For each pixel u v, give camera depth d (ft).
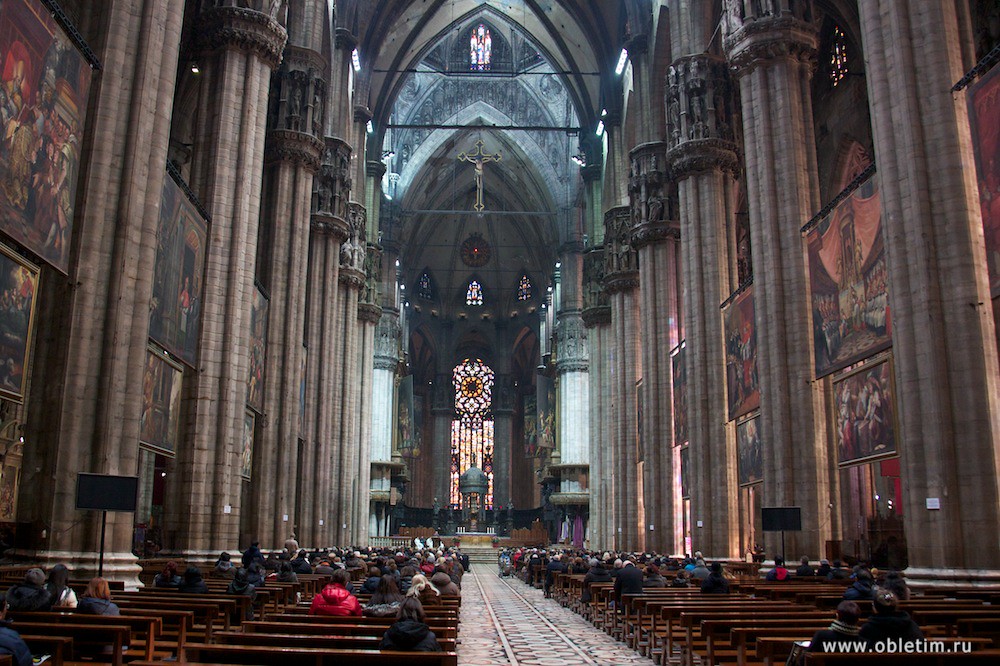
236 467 75.61
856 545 91.86
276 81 103.24
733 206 108.27
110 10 53.72
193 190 77.66
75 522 49.21
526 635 55.16
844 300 67.26
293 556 77.71
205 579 53.47
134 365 52.85
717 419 100.73
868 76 58.13
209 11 80.07
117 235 52.44
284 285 99.40
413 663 20.54
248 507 92.22
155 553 78.23
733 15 86.28
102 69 52.95
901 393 53.36
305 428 118.62
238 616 40.83
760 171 82.53
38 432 49.88
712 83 108.78
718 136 106.93
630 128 163.22
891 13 56.34
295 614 34.73
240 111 79.61
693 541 100.73
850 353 65.98
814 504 74.74
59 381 49.88
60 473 49.16
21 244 43.42
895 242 54.54
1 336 42.29
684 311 107.55
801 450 76.07
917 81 55.06
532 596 98.12
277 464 96.78
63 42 46.73
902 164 54.80
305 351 121.19
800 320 78.18
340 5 139.74
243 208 78.18
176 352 66.54
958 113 53.67
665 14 131.13
